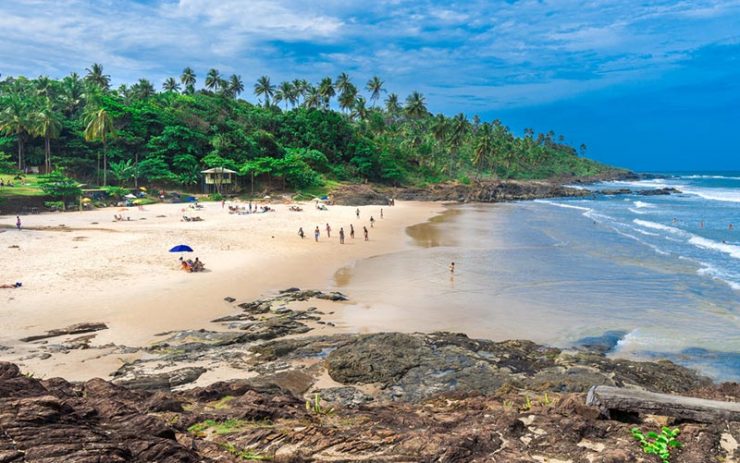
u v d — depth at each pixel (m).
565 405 10.55
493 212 81.50
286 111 131.38
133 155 94.31
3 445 6.01
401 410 11.38
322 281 31.66
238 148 102.44
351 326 22.69
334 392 15.06
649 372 16.77
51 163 86.25
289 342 19.34
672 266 36.16
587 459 8.23
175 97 116.94
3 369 8.90
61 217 57.72
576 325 23.16
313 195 96.19
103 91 116.56
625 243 47.38
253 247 41.47
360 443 8.51
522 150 194.88
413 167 139.38
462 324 23.23
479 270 35.22
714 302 26.67
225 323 22.52
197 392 12.22
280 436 8.79
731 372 17.64
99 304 24.52
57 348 18.61
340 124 127.69
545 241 48.97
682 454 8.53
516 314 24.81
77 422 7.21
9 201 60.41
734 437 9.12
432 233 54.94
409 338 19.00
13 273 29.42
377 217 70.12
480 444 8.60
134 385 14.83
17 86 114.56
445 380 15.88
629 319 23.95
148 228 49.44
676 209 82.81
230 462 7.47
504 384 15.25
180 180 90.19
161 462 6.67
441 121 146.50
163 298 26.02
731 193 120.00
